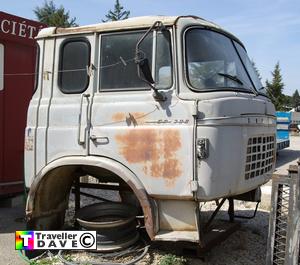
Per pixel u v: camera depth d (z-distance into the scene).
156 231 4.75
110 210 5.74
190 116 4.61
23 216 7.46
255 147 5.22
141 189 4.75
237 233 6.50
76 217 5.63
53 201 5.65
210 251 5.68
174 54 4.75
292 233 4.54
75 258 5.24
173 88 4.73
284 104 53.34
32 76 8.11
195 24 5.00
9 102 7.76
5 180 7.73
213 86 4.82
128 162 4.84
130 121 4.86
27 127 5.44
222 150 4.62
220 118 4.61
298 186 4.53
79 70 5.23
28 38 7.96
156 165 4.71
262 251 5.80
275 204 4.70
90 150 5.03
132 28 4.98
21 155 7.97
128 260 5.19
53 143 5.23
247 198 6.05
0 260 5.49
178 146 4.62
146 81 4.61
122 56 5.03
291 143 27.38
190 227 4.71
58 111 5.25
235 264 5.34
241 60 5.64
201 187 4.55
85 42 5.23
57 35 5.36
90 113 5.05
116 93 5.00
